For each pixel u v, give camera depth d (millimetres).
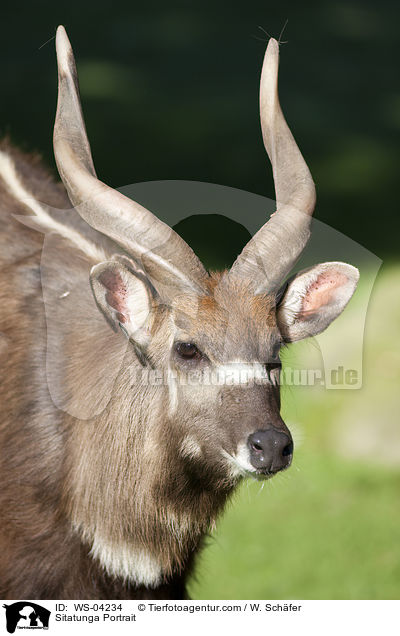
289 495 27203
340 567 24375
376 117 56562
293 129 54094
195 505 16453
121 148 49594
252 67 60531
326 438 29297
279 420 15016
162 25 65250
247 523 26047
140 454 16156
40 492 16656
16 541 16719
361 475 27984
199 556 18562
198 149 50250
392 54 65062
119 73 58125
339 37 66625
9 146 20672
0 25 61688
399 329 32531
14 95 53312
